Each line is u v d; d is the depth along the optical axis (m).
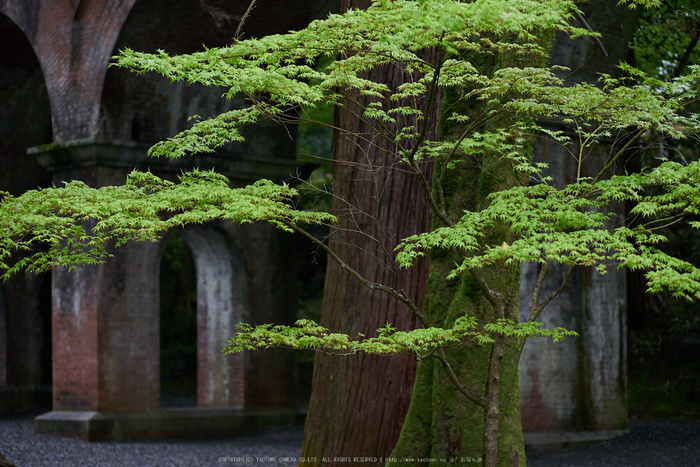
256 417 12.56
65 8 11.45
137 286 11.45
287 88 4.35
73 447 10.19
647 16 11.94
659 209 4.35
